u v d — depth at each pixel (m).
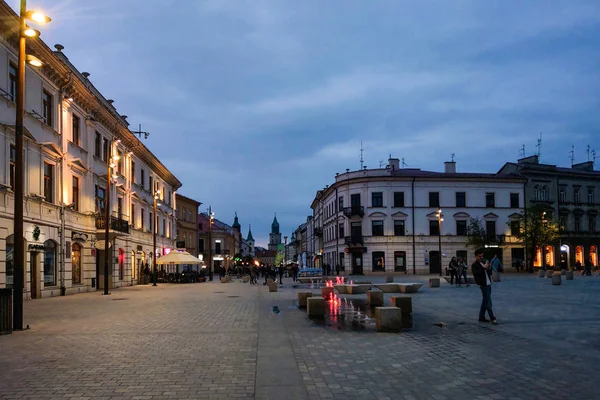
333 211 68.00
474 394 5.89
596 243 64.25
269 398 5.81
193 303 19.48
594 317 12.79
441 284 31.72
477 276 12.27
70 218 27.09
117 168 36.75
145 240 44.03
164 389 6.23
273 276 47.56
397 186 59.62
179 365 7.62
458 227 59.66
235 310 16.31
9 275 20.88
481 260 12.35
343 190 62.09
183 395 5.97
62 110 26.27
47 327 12.25
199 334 10.80
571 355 7.99
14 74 21.75
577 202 63.84
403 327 11.52
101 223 30.61
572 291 22.81
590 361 7.54
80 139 28.89
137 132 39.69
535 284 29.36
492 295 20.73
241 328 11.72
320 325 12.16
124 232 33.88
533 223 55.41
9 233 20.83
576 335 9.95
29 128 22.66
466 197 60.06
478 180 60.34
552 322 11.93
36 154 23.33
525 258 59.25
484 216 60.16
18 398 5.91
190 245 74.19
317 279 38.53
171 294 25.94
